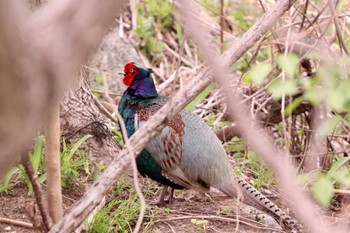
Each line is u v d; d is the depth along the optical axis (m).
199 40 3.18
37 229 6.30
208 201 9.24
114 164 5.72
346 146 10.48
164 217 8.54
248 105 10.45
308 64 9.33
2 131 2.96
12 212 8.05
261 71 5.96
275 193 9.24
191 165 8.70
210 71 5.69
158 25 14.68
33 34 2.90
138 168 9.02
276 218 8.14
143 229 8.20
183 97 5.74
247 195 8.38
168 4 15.01
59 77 2.98
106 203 8.63
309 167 9.81
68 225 5.70
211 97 11.53
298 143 10.31
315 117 9.70
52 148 6.21
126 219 8.09
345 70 7.22
